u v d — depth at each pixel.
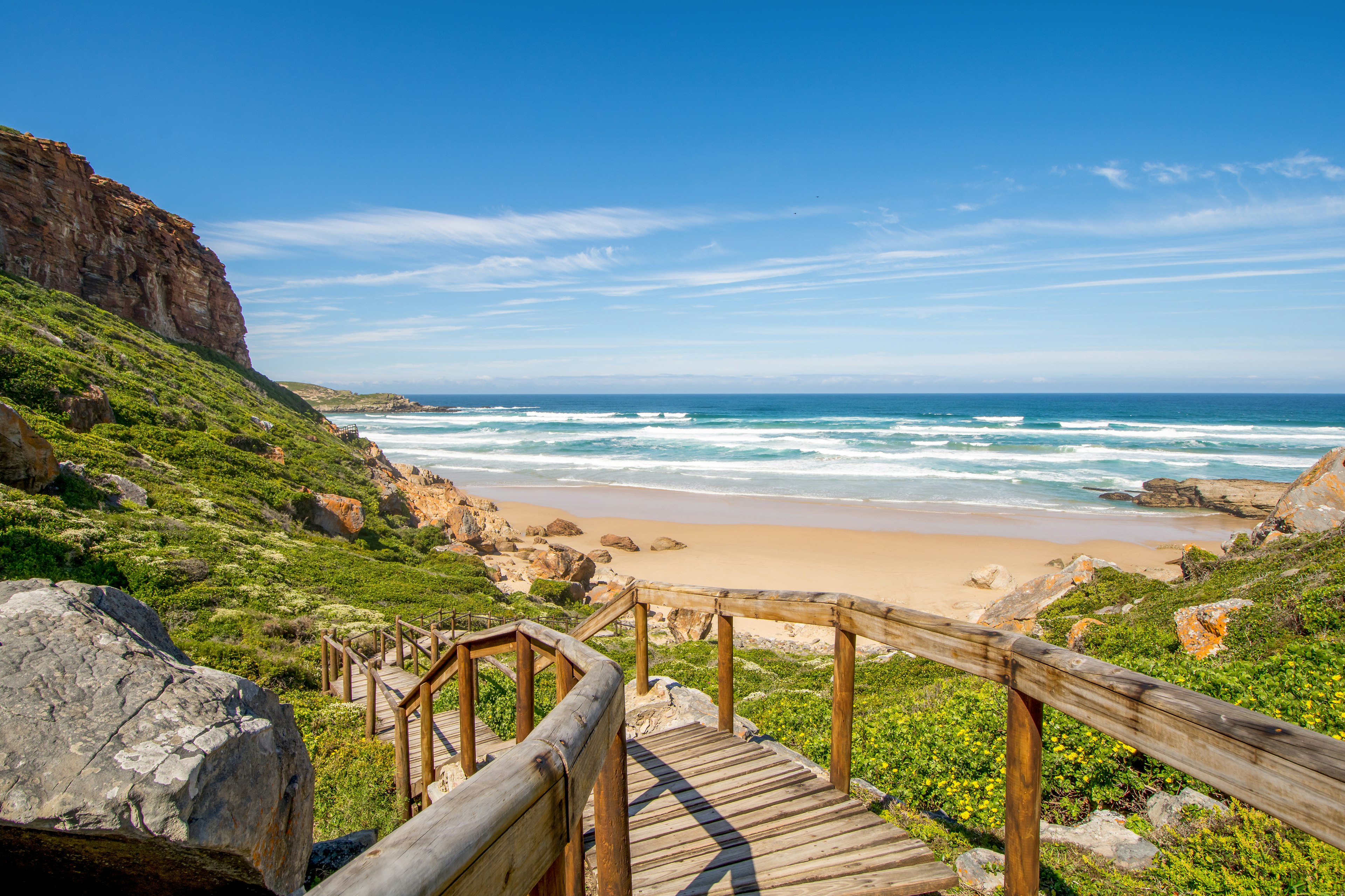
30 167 27.98
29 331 20.98
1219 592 10.80
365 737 7.95
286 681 10.32
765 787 3.71
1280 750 1.52
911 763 4.77
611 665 2.23
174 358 31.14
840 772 3.60
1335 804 1.41
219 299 41.59
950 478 43.59
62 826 1.76
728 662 4.57
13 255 26.91
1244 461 49.06
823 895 2.68
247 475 21.17
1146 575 22.41
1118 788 4.14
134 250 34.25
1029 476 43.97
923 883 2.74
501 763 1.35
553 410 136.62
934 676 11.02
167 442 20.41
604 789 2.22
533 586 21.31
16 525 11.20
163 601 11.59
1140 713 1.87
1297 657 5.41
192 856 1.94
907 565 25.39
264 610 12.85
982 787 4.18
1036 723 2.32
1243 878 3.06
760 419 93.06
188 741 2.03
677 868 2.95
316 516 22.38
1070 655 2.15
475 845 1.09
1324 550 10.75
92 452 16.41
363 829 5.56
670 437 68.31
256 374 43.31
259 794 2.17
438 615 14.66
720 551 27.95
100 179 32.94
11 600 2.47
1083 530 30.67
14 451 12.58
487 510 34.12
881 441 61.72
